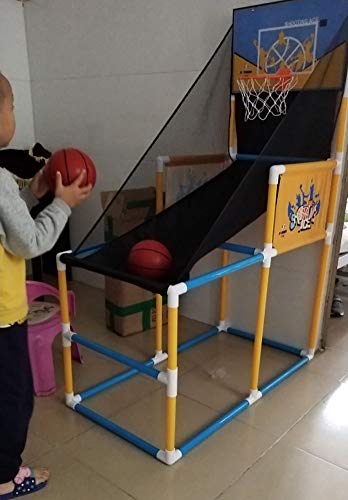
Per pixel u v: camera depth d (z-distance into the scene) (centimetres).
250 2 198
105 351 162
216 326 248
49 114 301
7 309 118
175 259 154
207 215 181
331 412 178
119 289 228
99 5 252
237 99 205
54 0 272
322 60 171
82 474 146
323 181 186
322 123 180
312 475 147
